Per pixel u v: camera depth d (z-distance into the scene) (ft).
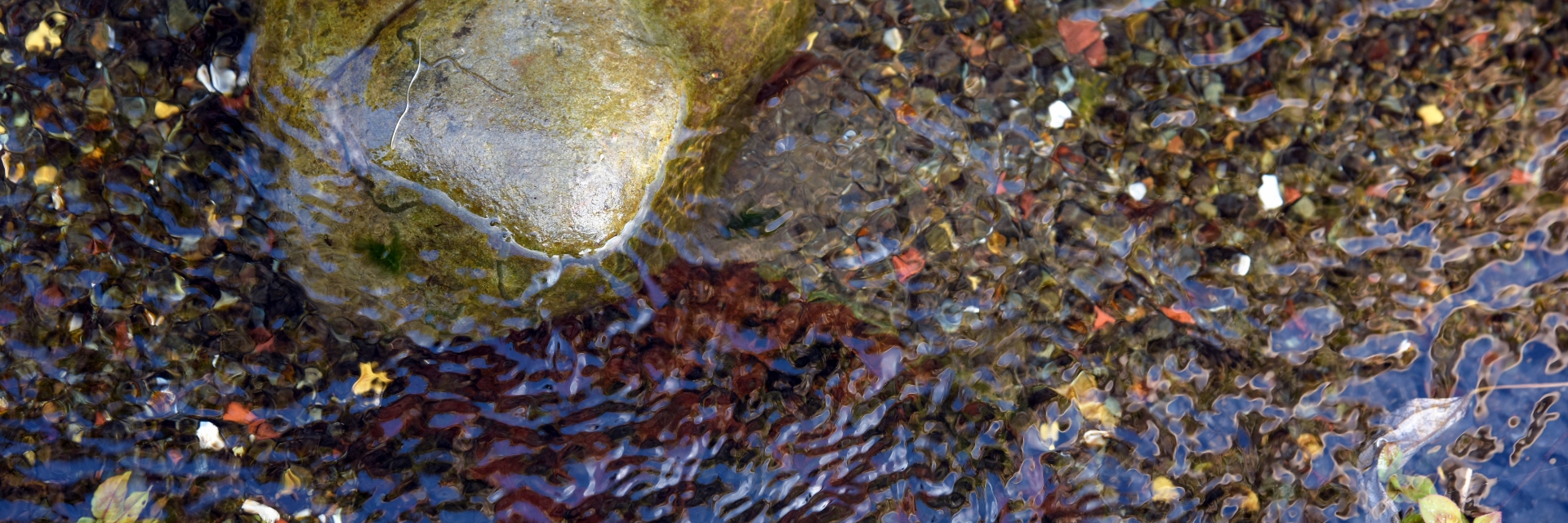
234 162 5.22
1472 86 5.38
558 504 5.17
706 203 5.39
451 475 5.18
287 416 5.21
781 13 5.34
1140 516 5.25
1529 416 5.33
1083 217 5.46
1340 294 5.38
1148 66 5.49
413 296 5.24
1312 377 5.36
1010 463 5.29
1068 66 5.52
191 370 5.20
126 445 5.14
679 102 5.19
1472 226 5.36
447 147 5.04
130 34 5.28
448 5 5.11
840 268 5.42
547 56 5.08
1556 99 5.34
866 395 5.34
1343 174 5.40
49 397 5.16
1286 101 5.43
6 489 5.09
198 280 5.24
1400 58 5.41
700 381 5.32
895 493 5.25
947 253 5.44
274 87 5.17
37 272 5.21
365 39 5.12
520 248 5.13
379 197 5.14
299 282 5.26
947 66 5.52
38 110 5.26
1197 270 5.41
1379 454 5.32
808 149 5.46
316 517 5.13
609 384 5.30
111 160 5.25
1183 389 5.35
